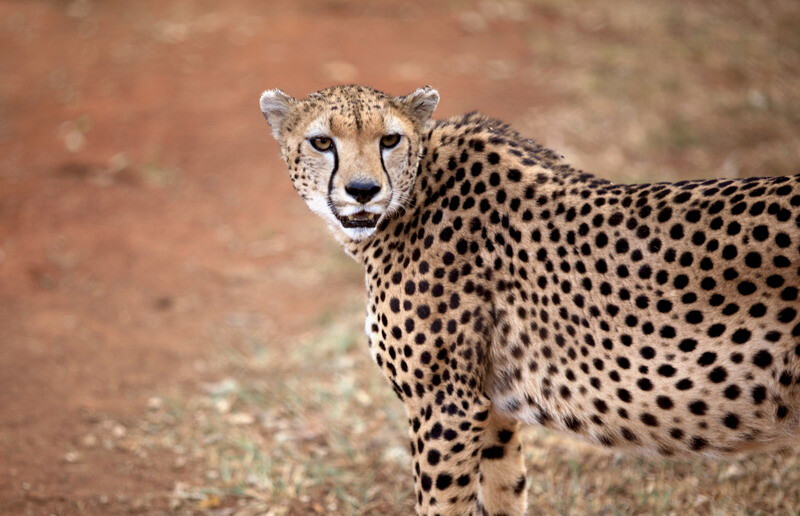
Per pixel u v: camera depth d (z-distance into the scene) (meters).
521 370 6.82
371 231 6.90
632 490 8.66
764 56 20.03
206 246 14.88
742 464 8.80
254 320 12.80
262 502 8.87
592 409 6.53
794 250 5.75
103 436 10.07
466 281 6.80
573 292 6.49
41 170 17.19
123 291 13.55
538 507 8.52
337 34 22.62
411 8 24.41
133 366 11.65
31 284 13.73
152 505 8.86
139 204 16.19
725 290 5.97
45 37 23.30
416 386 6.96
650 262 6.22
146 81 20.62
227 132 18.41
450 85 19.55
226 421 10.39
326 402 10.59
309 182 7.12
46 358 11.76
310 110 7.05
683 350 6.10
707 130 16.92
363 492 8.98
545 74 20.08
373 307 7.20
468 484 6.97
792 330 5.79
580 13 23.78
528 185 6.82
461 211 6.91
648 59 20.41
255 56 21.50
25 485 9.02
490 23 23.38
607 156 16.02
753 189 6.04
